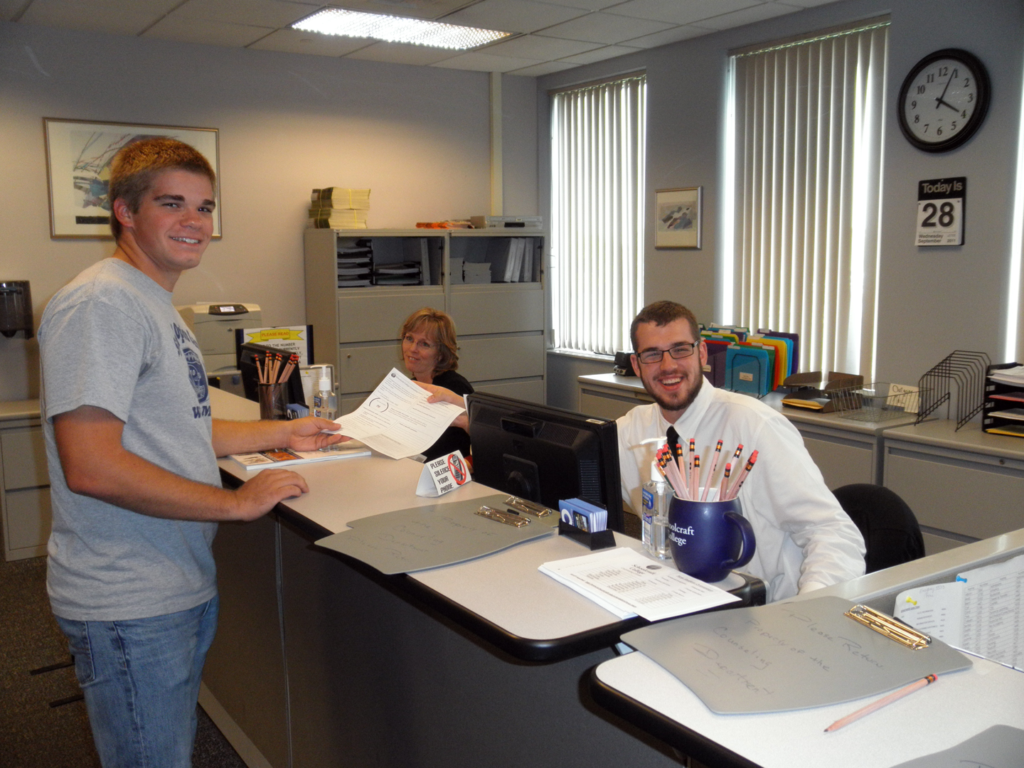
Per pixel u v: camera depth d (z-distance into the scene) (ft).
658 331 6.21
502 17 13.94
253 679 7.20
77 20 13.78
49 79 14.30
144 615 4.37
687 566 3.56
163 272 4.67
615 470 4.53
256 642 7.05
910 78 12.06
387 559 3.80
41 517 13.29
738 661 2.69
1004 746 2.24
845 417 11.67
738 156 15.33
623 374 15.88
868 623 2.96
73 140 14.58
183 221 4.50
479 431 5.41
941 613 3.63
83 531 4.32
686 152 16.12
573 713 3.82
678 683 2.59
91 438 4.03
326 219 16.21
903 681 2.56
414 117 18.13
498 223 17.83
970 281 11.72
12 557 13.12
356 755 5.73
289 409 7.36
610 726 3.62
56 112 14.42
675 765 3.31
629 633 2.93
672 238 16.57
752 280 15.35
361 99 17.44
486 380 17.92
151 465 4.21
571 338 19.74
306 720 6.37
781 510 5.73
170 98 15.39
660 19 14.25
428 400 6.70
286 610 6.48
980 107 11.24
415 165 18.29
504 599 3.38
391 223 18.15
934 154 11.98
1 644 10.20
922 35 11.98
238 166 16.24
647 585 3.44
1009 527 9.73
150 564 4.40
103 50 14.69
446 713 4.72
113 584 4.32
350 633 5.62
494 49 16.40
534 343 18.52
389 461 5.98
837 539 5.23
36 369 14.62
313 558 5.99
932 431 10.78
